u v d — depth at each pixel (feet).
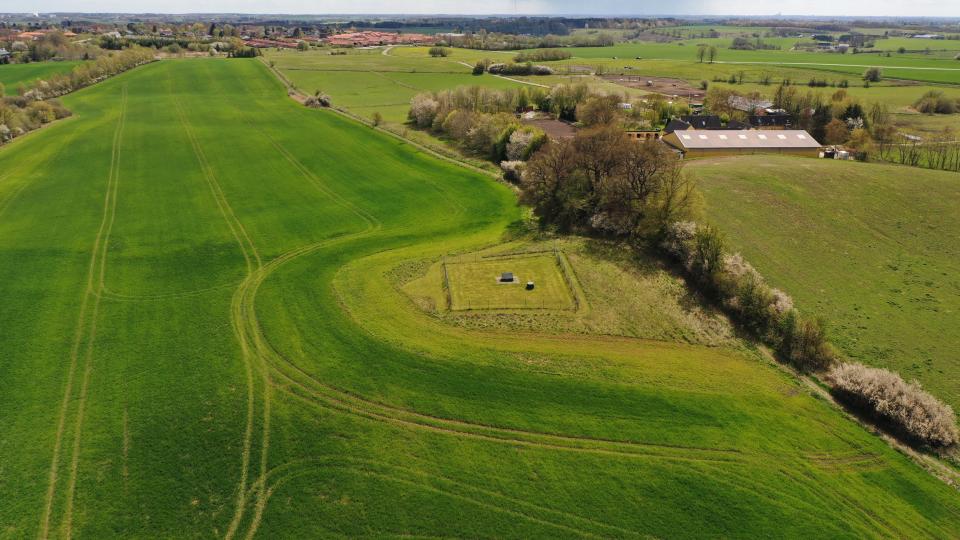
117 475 116.16
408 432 127.85
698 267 193.16
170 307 175.32
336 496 112.16
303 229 238.27
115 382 141.69
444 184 298.76
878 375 140.46
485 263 205.87
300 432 127.34
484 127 359.05
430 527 106.52
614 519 108.37
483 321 170.71
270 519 107.45
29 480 114.83
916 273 201.26
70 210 253.44
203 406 134.31
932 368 154.40
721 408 136.46
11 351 152.56
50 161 325.01
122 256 209.05
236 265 204.23
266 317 170.40
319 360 151.02
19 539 103.40
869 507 112.16
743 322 173.47
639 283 192.65
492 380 144.56
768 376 150.41
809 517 109.19
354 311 174.50
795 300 185.47
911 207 247.29
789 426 131.95
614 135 254.47
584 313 175.11
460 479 116.47
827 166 301.84
